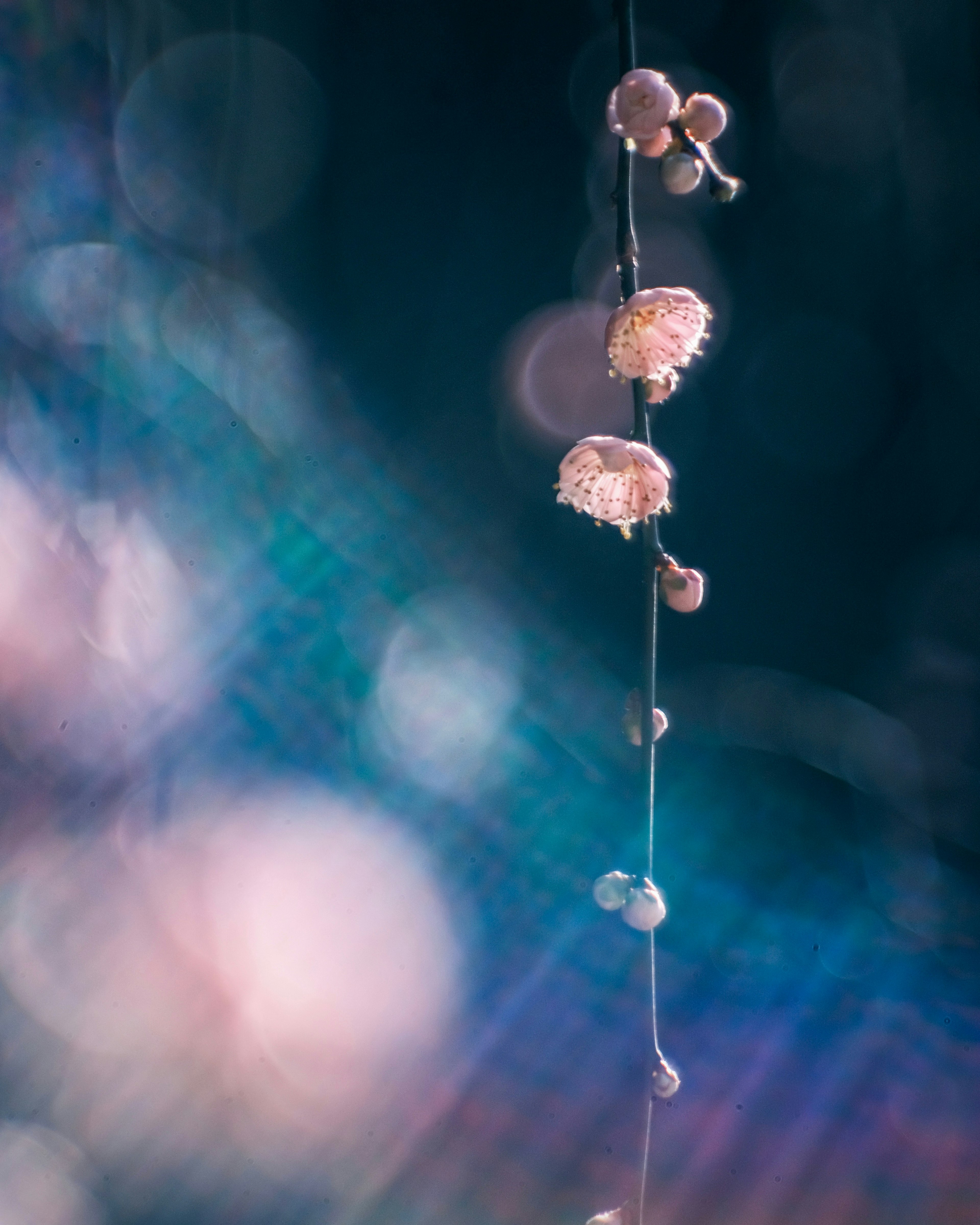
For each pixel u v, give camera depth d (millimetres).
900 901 1176
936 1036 949
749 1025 966
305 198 1236
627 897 561
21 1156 672
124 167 823
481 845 1096
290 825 836
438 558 1353
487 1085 836
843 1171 778
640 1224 562
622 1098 849
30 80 731
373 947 838
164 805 735
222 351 914
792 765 1349
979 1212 732
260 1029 727
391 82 1429
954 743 1394
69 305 736
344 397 1253
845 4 1401
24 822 693
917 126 1402
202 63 986
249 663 862
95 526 724
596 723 1352
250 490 914
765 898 1155
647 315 569
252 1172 707
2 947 685
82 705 709
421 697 1149
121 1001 701
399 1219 712
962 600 1442
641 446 568
